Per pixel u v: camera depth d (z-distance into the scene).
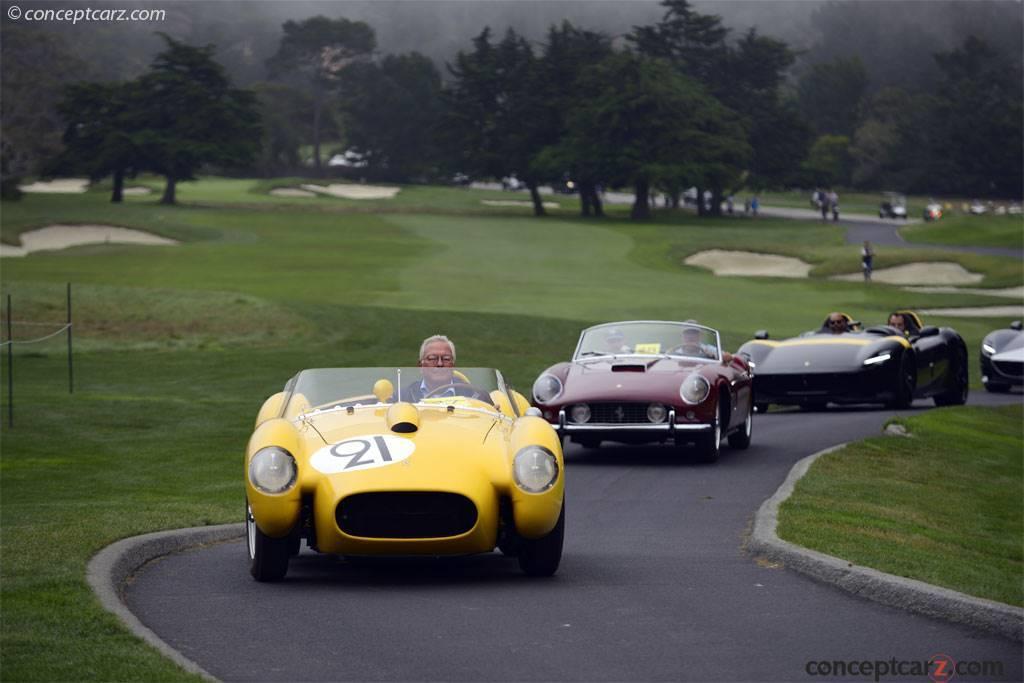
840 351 48.47
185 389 64.56
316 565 21.19
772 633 16.38
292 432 19.50
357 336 87.31
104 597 17.38
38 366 74.56
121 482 32.34
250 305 97.12
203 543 23.25
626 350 37.62
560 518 19.48
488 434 20.12
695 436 34.62
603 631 16.41
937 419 44.69
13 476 33.41
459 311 98.25
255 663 14.80
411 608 17.69
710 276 153.25
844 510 25.84
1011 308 121.94
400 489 18.11
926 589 17.77
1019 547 24.36
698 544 23.16
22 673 13.52
